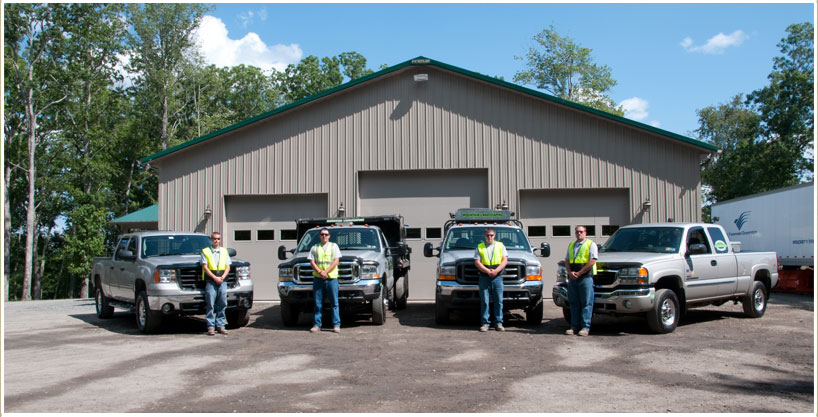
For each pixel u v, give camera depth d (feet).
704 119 169.68
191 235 43.52
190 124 163.63
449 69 59.00
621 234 40.40
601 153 57.72
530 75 152.15
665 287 37.42
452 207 59.52
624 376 24.32
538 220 58.59
